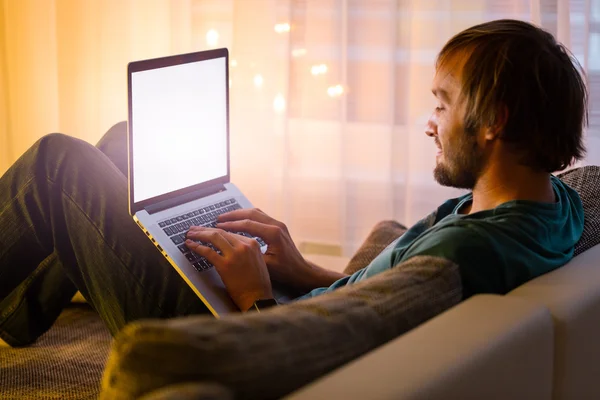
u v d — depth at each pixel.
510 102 1.26
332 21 2.71
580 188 1.62
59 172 1.63
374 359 0.86
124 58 2.84
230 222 1.70
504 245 1.18
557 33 2.52
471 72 1.29
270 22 2.73
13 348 2.25
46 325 1.93
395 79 2.71
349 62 2.73
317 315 0.92
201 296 1.50
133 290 1.59
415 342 0.91
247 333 0.82
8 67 2.95
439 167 1.38
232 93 2.80
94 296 1.66
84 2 2.83
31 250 1.73
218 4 2.78
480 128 1.29
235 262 1.52
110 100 2.87
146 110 1.67
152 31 2.80
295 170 2.84
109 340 2.36
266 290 1.51
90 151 1.66
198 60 1.83
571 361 1.11
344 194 2.80
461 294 1.13
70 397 1.96
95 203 1.61
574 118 1.30
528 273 1.21
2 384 2.01
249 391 0.80
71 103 2.91
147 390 0.78
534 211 1.27
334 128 2.78
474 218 1.26
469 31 1.33
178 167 1.75
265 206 2.85
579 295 1.14
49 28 2.88
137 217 1.59
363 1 2.68
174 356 0.76
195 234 1.58
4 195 1.68
